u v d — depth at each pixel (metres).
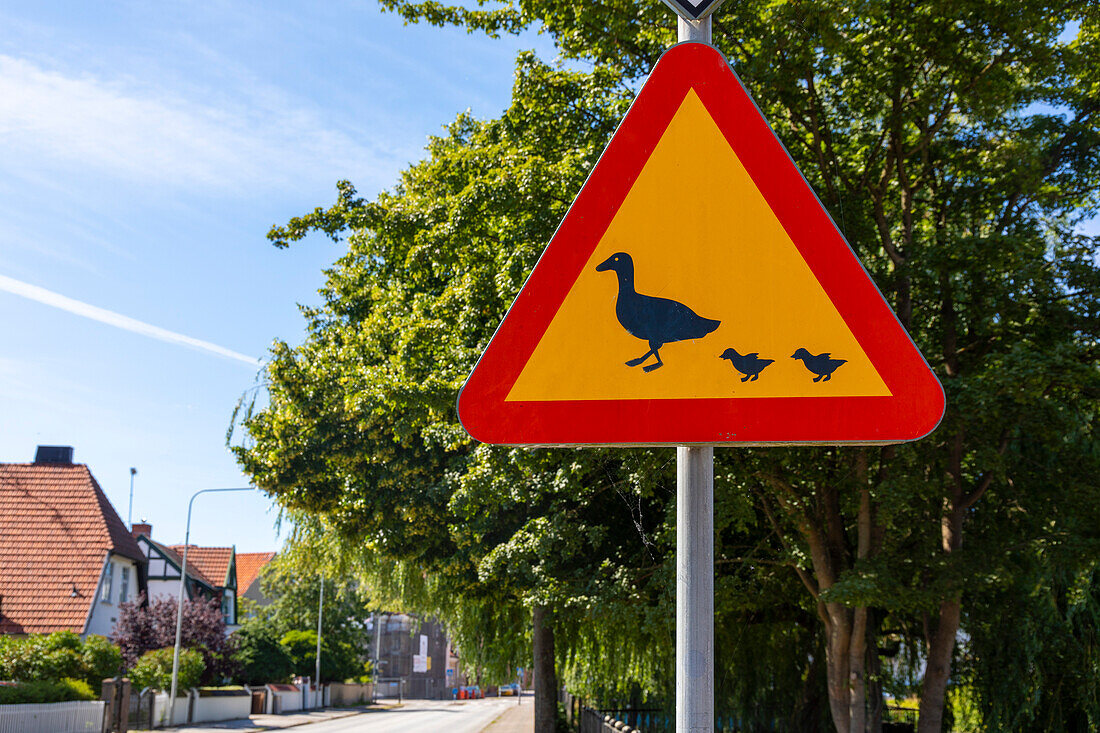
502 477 13.68
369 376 18.92
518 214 12.20
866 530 12.26
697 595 2.17
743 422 2.21
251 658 50.47
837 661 13.05
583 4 10.45
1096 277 11.35
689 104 2.32
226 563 60.00
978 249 10.66
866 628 13.16
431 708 58.97
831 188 11.71
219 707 37.28
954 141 12.56
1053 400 11.09
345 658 62.53
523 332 2.29
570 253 2.30
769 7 10.25
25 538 34.19
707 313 2.25
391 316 20.00
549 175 11.93
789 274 2.25
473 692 90.06
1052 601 13.34
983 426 11.37
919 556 11.77
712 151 2.31
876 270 12.12
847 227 12.03
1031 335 11.77
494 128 15.04
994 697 13.92
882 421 2.18
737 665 18.16
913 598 10.96
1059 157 12.20
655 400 2.24
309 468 21.44
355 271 24.42
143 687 32.53
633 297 2.28
